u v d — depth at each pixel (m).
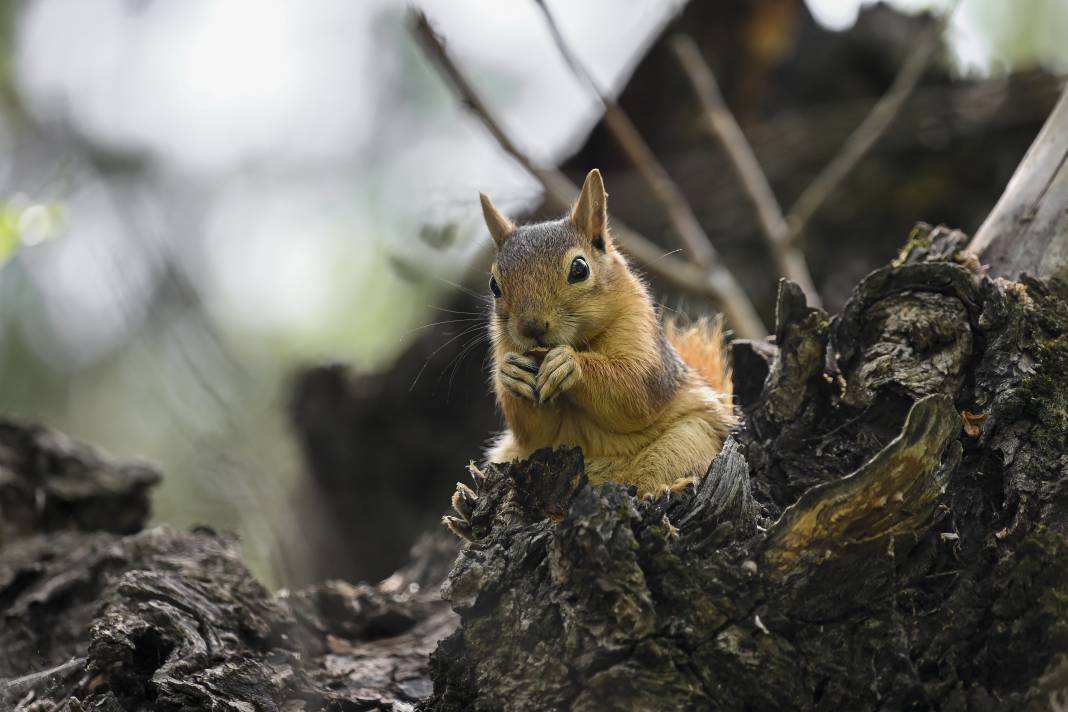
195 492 15.11
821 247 18.19
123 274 13.17
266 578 14.06
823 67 19.89
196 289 14.66
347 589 11.05
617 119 15.47
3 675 9.49
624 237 15.25
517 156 14.82
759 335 14.97
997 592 7.04
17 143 20.88
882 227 18.31
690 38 20.22
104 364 19.92
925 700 6.88
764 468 8.48
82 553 10.78
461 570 7.27
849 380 8.58
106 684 8.40
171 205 20.28
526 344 9.51
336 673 9.45
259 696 8.35
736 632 6.88
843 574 6.93
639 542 6.98
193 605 9.00
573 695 6.89
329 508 18.33
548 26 14.46
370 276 21.25
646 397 9.31
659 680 6.77
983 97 18.23
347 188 21.69
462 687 7.18
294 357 20.52
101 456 12.83
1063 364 8.01
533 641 7.03
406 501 18.64
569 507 7.60
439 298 19.30
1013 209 9.63
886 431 8.28
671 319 12.18
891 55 19.44
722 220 18.97
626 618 6.79
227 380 13.16
